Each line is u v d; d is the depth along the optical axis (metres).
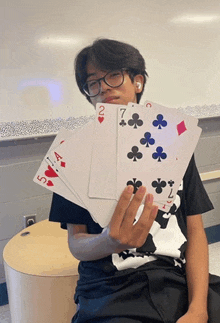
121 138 1.04
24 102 2.55
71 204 1.21
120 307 1.08
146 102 1.05
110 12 2.71
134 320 1.06
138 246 1.04
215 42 3.14
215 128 3.31
